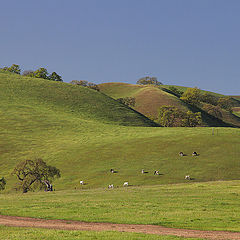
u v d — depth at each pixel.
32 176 77.06
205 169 93.56
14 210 38.38
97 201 44.00
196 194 48.38
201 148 111.12
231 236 27.67
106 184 85.38
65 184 86.94
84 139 132.00
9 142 125.12
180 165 97.50
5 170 99.69
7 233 27.67
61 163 103.94
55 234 27.03
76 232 27.86
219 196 46.25
